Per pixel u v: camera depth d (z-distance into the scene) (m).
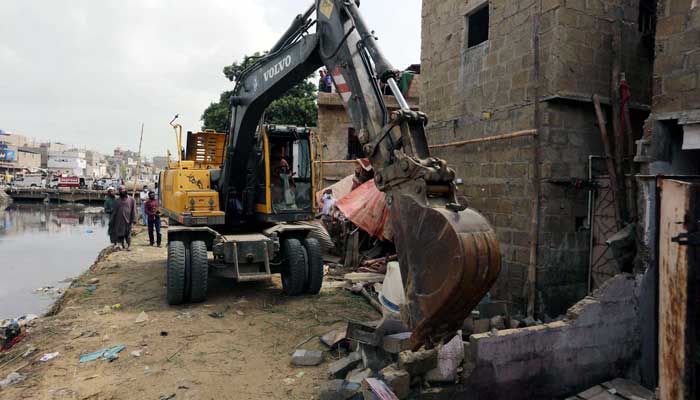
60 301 8.53
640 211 5.32
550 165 6.76
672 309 3.72
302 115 23.81
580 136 6.95
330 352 5.57
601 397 4.67
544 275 6.80
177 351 5.58
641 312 5.19
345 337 5.45
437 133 9.24
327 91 17.42
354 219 10.31
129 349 5.62
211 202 8.03
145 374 4.95
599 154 7.07
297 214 8.30
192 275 7.31
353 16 4.36
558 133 6.80
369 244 11.54
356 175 12.93
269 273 7.64
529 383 4.57
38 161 84.69
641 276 5.20
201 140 9.80
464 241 2.63
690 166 5.50
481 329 5.72
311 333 6.23
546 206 6.80
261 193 8.43
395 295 4.84
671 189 3.76
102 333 6.16
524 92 7.12
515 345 4.46
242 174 8.41
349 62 4.33
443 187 3.04
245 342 5.91
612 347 5.07
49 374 4.92
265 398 4.48
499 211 7.59
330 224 12.74
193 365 5.20
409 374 4.05
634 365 5.21
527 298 6.89
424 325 2.78
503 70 7.54
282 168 8.46
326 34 4.88
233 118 8.02
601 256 6.82
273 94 6.95
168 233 7.59
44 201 43.16
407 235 3.04
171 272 7.19
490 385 4.36
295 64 5.90
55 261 15.04
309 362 5.21
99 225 26.03
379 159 3.59
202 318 6.81
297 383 4.79
